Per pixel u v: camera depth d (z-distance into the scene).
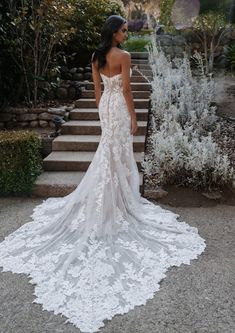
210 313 1.96
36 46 5.17
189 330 1.83
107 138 2.82
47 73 5.55
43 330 1.83
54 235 2.70
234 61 5.68
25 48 5.31
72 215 2.82
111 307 1.97
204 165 3.63
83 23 6.35
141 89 5.57
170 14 6.07
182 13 5.91
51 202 3.39
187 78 5.21
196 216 3.19
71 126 4.56
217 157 3.65
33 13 5.01
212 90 5.09
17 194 3.63
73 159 3.96
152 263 2.38
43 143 4.32
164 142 3.76
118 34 2.65
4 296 2.10
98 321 1.87
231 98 5.51
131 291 2.11
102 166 2.80
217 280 2.26
